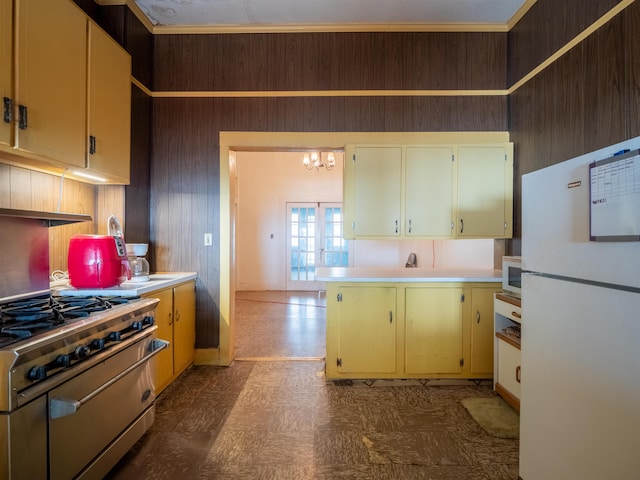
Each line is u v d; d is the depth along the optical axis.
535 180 1.39
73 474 1.29
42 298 1.71
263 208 7.11
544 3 2.48
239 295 6.60
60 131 1.78
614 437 1.02
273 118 2.98
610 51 1.91
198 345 3.00
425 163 2.92
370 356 2.68
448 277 2.67
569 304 1.20
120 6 2.55
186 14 2.81
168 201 3.00
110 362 1.49
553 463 1.28
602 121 1.96
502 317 2.47
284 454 1.78
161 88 2.98
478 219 2.91
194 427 2.03
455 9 2.76
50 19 1.71
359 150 2.93
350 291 2.67
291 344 3.61
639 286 0.94
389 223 2.92
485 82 2.99
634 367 0.96
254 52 2.98
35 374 1.11
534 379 1.39
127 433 1.62
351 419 2.13
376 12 2.79
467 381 2.71
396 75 2.98
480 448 1.84
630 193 0.96
